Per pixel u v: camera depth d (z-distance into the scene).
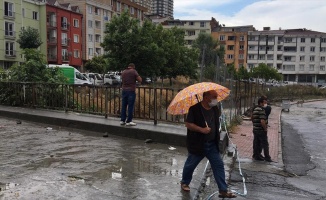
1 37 46.59
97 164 5.81
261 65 63.97
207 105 4.44
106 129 8.67
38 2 52.28
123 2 72.31
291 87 46.12
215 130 4.50
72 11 56.66
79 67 59.12
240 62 92.06
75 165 5.70
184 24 95.69
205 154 4.54
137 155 6.57
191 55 42.91
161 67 36.72
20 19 49.28
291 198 5.34
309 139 12.95
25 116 10.46
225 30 96.75
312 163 8.55
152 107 10.41
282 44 91.38
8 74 13.38
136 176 5.23
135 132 8.20
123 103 8.55
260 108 7.89
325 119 21.28
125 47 34.38
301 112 26.77
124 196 4.36
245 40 91.50
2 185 4.60
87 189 4.56
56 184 4.71
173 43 40.28
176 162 6.14
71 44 56.78
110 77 41.94
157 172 5.48
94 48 62.78
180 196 4.45
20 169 5.37
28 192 4.37
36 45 45.28
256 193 5.46
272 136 12.09
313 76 91.19
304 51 90.56
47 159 6.02
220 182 4.49
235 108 15.58
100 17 64.06
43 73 13.13
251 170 6.95
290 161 8.66
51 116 9.88
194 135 4.46
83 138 8.02
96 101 10.30
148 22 36.38
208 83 4.53
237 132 12.02
